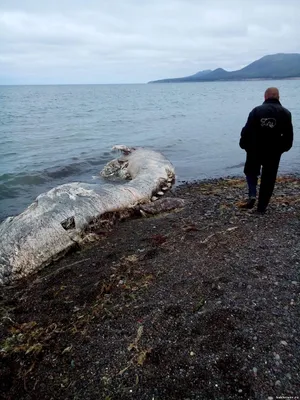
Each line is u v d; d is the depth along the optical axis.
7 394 3.06
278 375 2.88
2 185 10.56
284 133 5.55
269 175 6.06
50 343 3.59
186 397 2.79
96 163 13.41
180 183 10.98
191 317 3.65
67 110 43.41
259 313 3.61
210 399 2.75
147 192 8.55
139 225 6.90
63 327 3.82
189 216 7.03
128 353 3.29
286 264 4.51
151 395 2.85
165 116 31.75
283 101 44.28
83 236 6.26
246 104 46.12
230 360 3.07
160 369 3.07
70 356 3.37
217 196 8.70
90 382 3.04
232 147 16.39
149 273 4.66
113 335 3.55
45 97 93.88
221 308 3.72
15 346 3.63
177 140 18.20
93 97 89.50
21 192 10.11
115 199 7.24
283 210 6.58
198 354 3.18
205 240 5.45
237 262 4.65
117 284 4.50
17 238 5.47
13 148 16.14
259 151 5.80
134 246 5.76
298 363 2.97
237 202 7.62
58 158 14.01
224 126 23.44
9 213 8.45
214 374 2.96
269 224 5.89
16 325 4.01
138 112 37.47
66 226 6.03
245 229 5.72
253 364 3.00
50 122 27.98
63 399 2.92
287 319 3.50
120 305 4.04
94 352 3.37
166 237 5.89
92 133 21.16
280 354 3.08
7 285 5.16
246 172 6.30
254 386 2.81
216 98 66.25
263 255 4.79
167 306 3.88
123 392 2.90
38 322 4.01
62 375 3.17
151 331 3.53
